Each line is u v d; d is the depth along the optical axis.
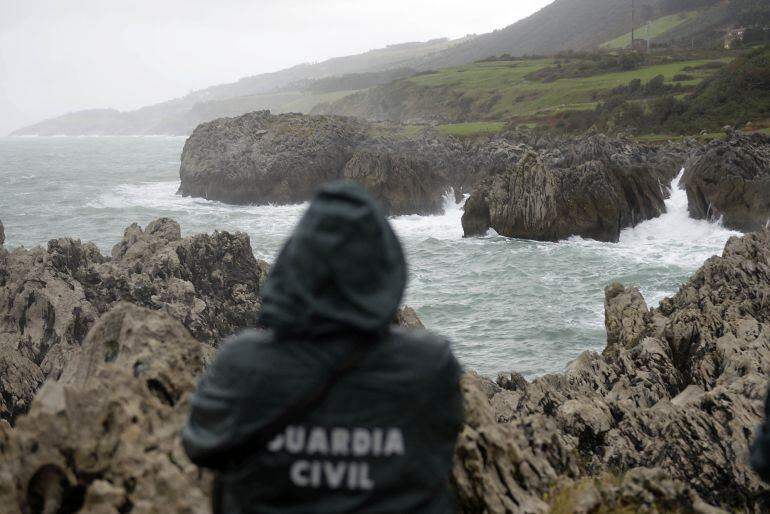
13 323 22.48
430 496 2.65
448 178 80.56
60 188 104.75
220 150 90.00
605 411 11.48
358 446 2.56
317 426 2.55
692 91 115.94
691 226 56.47
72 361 6.29
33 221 70.25
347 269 2.54
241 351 2.64
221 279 26.80
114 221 70.81
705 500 9.07
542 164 55.50
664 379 17.20
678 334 18.70
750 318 19.12
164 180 119.12
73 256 27.05
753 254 27.31
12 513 4.31
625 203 55.91
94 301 23.56
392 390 2.57
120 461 4.50
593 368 17.59
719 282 23.64
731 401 10.89
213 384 2.65
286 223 70.44
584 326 33.59
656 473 5.85
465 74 193.00
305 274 2.56
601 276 43.94
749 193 53.84
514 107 147.12
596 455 10.38
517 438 6.52
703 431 10.00
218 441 2.58
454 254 51.88
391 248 2.65
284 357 2.58
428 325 34.47
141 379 5.24
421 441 2.62
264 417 2.55
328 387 2.55
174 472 4.47
